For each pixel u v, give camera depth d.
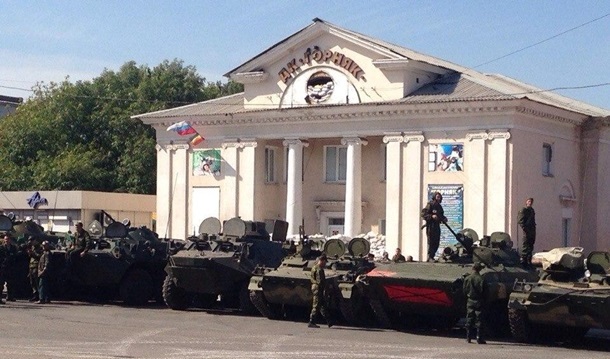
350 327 23.02
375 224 41.97
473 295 19.98
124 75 73.75
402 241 39.31
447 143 38.41
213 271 25.25
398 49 42.81
